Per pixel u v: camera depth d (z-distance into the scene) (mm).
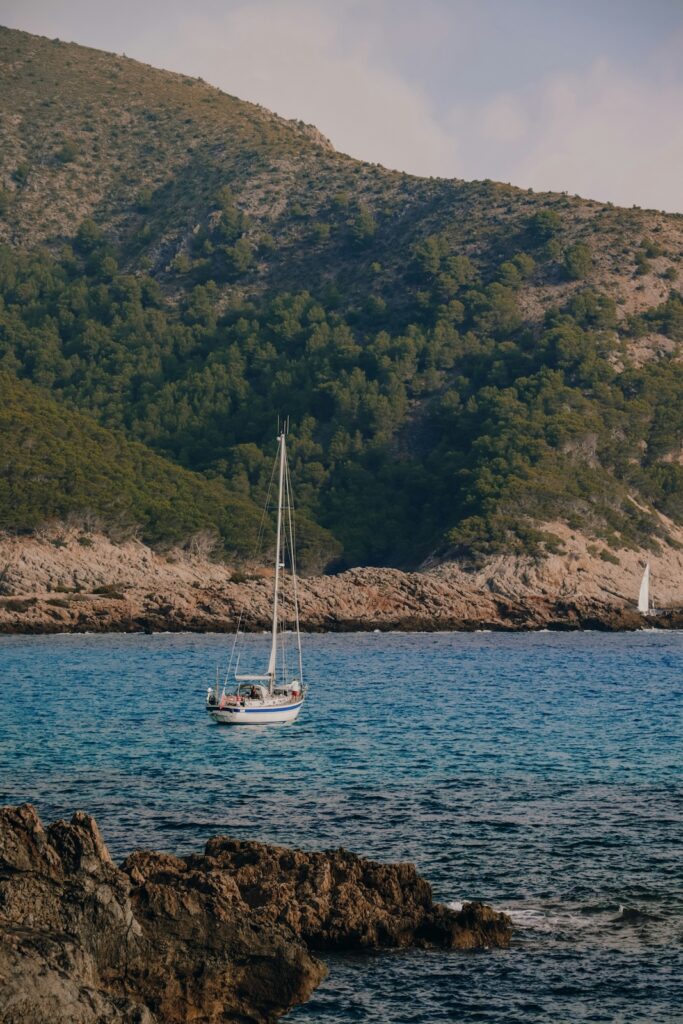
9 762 65500
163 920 30953
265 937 31484
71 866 30531
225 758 67938
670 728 82812
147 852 36938
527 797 56531
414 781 60656
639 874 44031
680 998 33750
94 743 73688
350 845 47500
